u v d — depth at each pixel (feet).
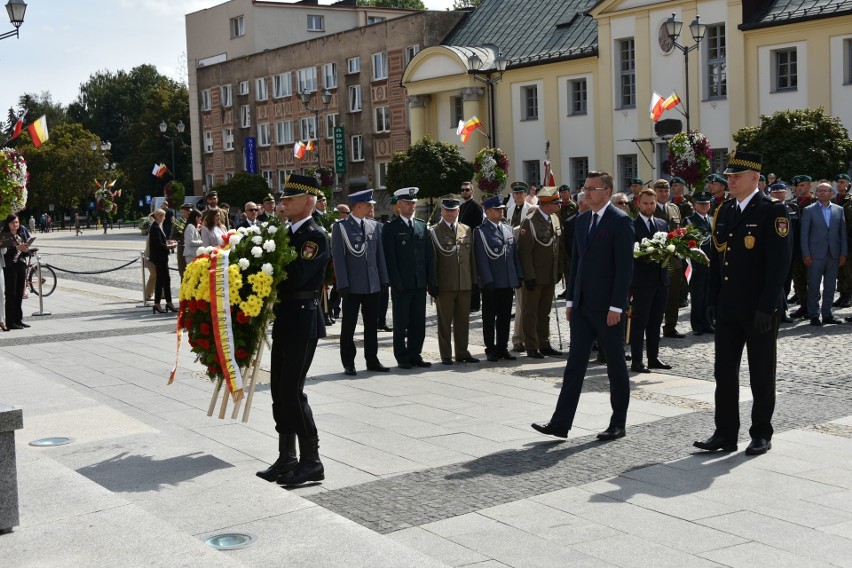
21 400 33.22
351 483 24.32
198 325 24.84
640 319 39.24
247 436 29.48
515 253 43.24
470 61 115.24
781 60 114.83
